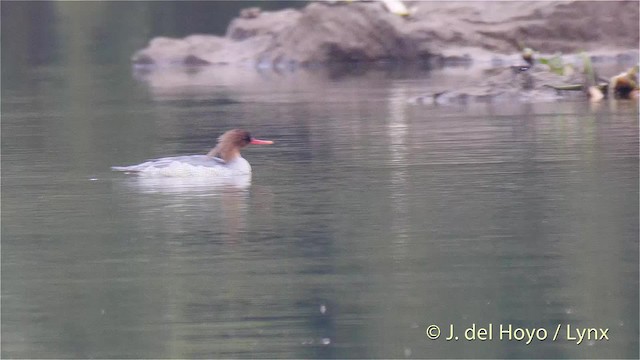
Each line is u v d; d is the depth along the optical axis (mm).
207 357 10438
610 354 10391
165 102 31641
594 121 23469
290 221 14719
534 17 41719
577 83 29141
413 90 32219
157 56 45125
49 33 57219
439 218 14602
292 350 10523
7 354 10656
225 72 41938
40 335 11078
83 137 24078
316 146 21312
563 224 14070
